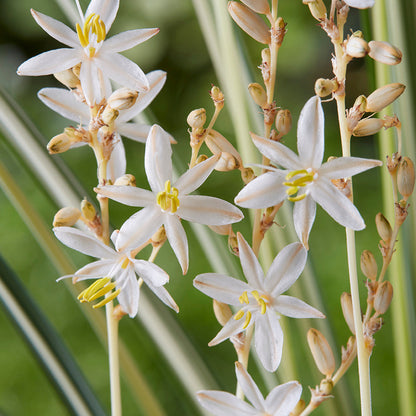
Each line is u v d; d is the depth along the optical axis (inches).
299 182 14.0
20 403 35.5
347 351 14.5
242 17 14.5
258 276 14.3
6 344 37.4
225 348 37.3
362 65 44.8
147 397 16.3
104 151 14.5
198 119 14.4
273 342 14.3
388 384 34.0
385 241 14.5
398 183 14.5
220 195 42.8
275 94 45.9
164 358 16.1
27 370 36.6
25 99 46.6
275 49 14.5
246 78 16.2
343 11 14.1
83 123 14.7
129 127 14.8
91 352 37.0
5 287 15.9
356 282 14.2
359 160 14.0
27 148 16.2
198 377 16.0
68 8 16.5
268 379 16.3
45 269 39.6
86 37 14.2
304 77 46.7
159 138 14.1
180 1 45.3
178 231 14.1
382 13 15.8
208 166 14.1
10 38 47.9
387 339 35.2
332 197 14.0
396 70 15.8
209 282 14.3
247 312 14.3
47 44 48.5
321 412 29.6
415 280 16.0
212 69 47.9
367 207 40.3
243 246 14.2
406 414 16.2
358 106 14.1
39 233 16.5
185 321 37.6
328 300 36.6
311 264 16.3
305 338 16.3
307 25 46.3
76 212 14.4
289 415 14.5
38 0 46.9
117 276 14.3
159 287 14.1
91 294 14.2
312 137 14.0
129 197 14.1
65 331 37.8
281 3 46.5
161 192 14.0
